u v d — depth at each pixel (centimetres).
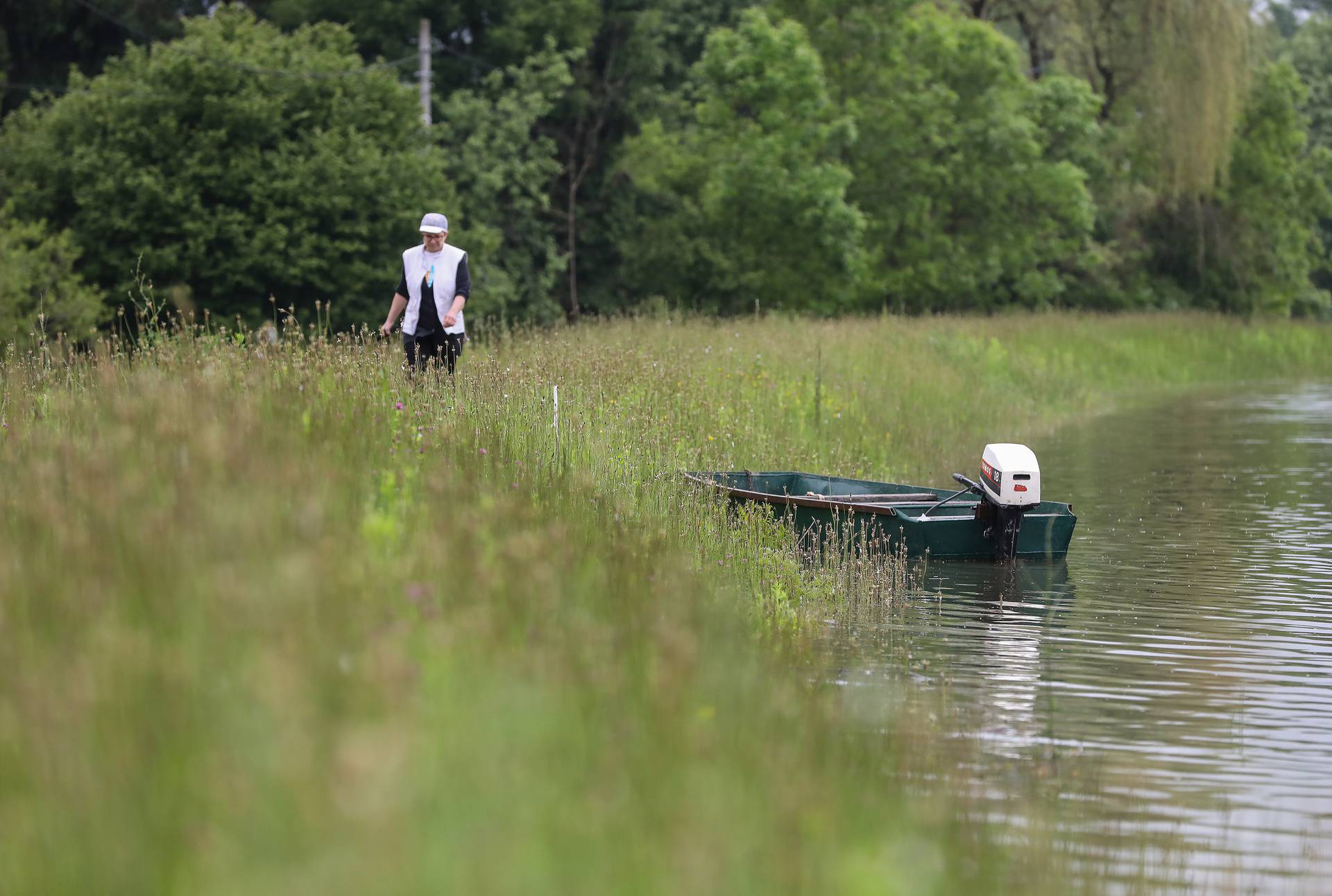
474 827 1554
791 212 16762
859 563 4331
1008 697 3050
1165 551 4900
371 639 1908
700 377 6706
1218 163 19900
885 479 6406
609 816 1638
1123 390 13700
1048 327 14712
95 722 1683
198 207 11512
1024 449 4638
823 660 3262
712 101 17250
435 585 2291
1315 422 10112
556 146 15912
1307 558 4781
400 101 12850
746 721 2123
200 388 3219
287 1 16225
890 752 2362
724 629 2766
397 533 2534
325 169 11925
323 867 1427
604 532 3325
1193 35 19175
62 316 10081
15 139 12144
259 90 12062
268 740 1617
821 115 17250
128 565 2097
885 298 18450
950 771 2406
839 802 1881
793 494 5503
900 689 3028
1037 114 19088
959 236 18838
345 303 12231
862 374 8450
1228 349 16338
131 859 1492
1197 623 3800
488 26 16700
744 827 1683
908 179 18188
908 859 1803
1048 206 19375
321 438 3108
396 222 12325
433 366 4328
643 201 18075
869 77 18275
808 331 9712
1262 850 2239
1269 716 2961
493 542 2595
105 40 16325
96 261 11644
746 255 17012
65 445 2778
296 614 1892
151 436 2752
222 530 2153
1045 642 3559
